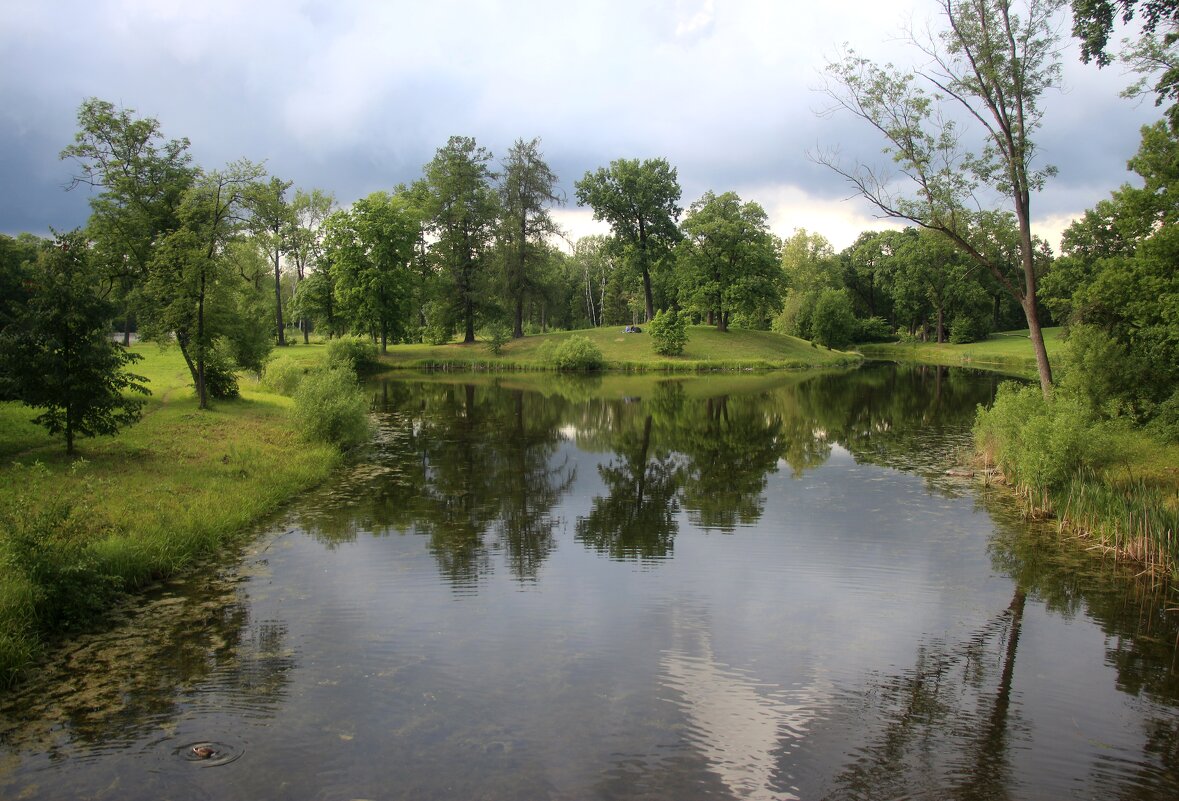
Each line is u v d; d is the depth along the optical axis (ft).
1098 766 22.84
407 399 133.39
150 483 49.42
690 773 21.88
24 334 52.13
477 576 39.37
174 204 94.12
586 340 205.98
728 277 233.14
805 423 102.63
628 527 49.93
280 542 44.60
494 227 210.38
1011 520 51.67
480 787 20.85
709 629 32.99
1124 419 72.33
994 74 61.21
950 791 21.35
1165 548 41.34
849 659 30.22
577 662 29.30
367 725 24.09
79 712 24.53
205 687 26.43
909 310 287.28
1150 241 64.80
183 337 85.97
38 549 31.37
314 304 216.13
